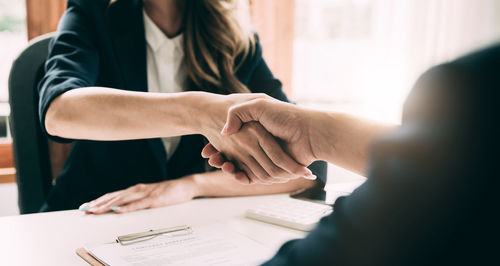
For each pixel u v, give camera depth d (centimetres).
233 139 53
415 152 16
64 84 67
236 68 103
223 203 71
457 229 15
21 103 89
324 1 220
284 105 49
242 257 44
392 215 16
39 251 47
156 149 91
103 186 93
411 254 16
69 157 95
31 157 90
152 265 42
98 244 48
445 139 16
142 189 70
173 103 56
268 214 60
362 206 18
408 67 218
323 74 224
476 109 15
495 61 16
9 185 154
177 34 99
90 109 59
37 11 148
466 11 209
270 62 186
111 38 93
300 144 50
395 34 220
